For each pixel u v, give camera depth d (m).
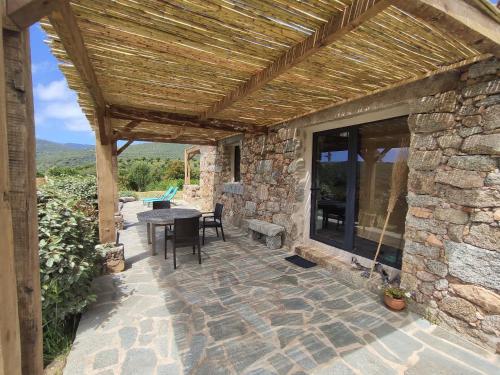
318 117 3.53
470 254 1.98
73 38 1.37
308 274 3.20
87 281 2.64
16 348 0.73
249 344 1.91
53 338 1.97
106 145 3.40
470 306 1.97
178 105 3.32
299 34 1.61
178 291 2.75
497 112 1.82
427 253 2.26
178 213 4.30
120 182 14.39
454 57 1.91
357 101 2.95
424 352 1.84
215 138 6.88
